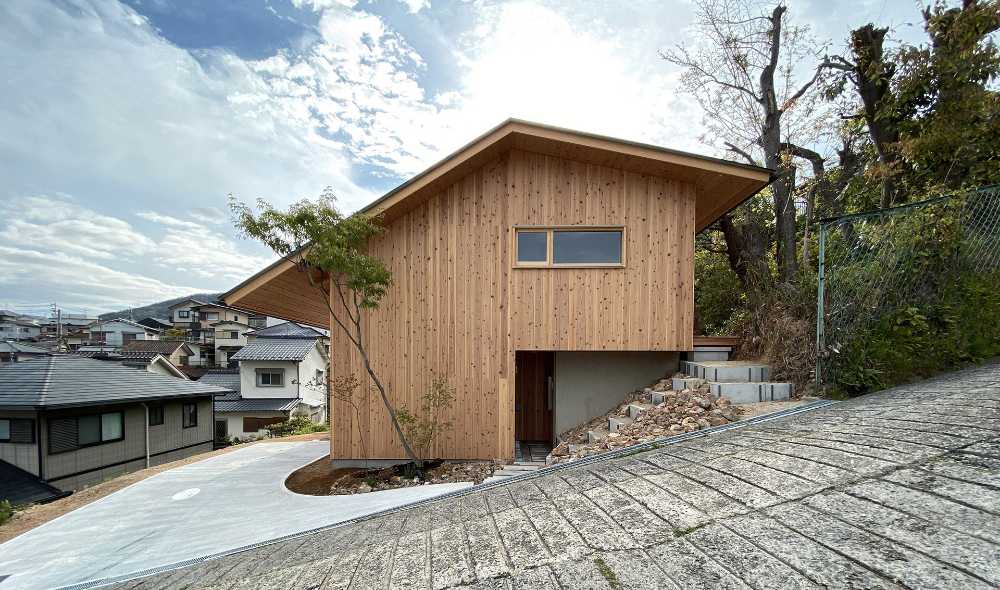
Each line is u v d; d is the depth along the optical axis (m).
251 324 36.69
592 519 1.87
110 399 10.13
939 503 1.40
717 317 10.05
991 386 2.58
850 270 3.91
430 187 5.48
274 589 1.87
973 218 3.86
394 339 5.65
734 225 9.22
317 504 4.33
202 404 13.93
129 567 3.26
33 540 4.02
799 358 4.32
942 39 5.78
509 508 2.29
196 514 4.46
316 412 20.56
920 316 3.50
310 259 4.74
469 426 5.53
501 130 5.22
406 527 2.46
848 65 7.17
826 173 8.56
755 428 2.91
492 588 1.44
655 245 5.46
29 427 9.09
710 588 1.20
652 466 2.49
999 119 5.31
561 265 5.54
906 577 1.09
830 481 1.73
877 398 3.00
